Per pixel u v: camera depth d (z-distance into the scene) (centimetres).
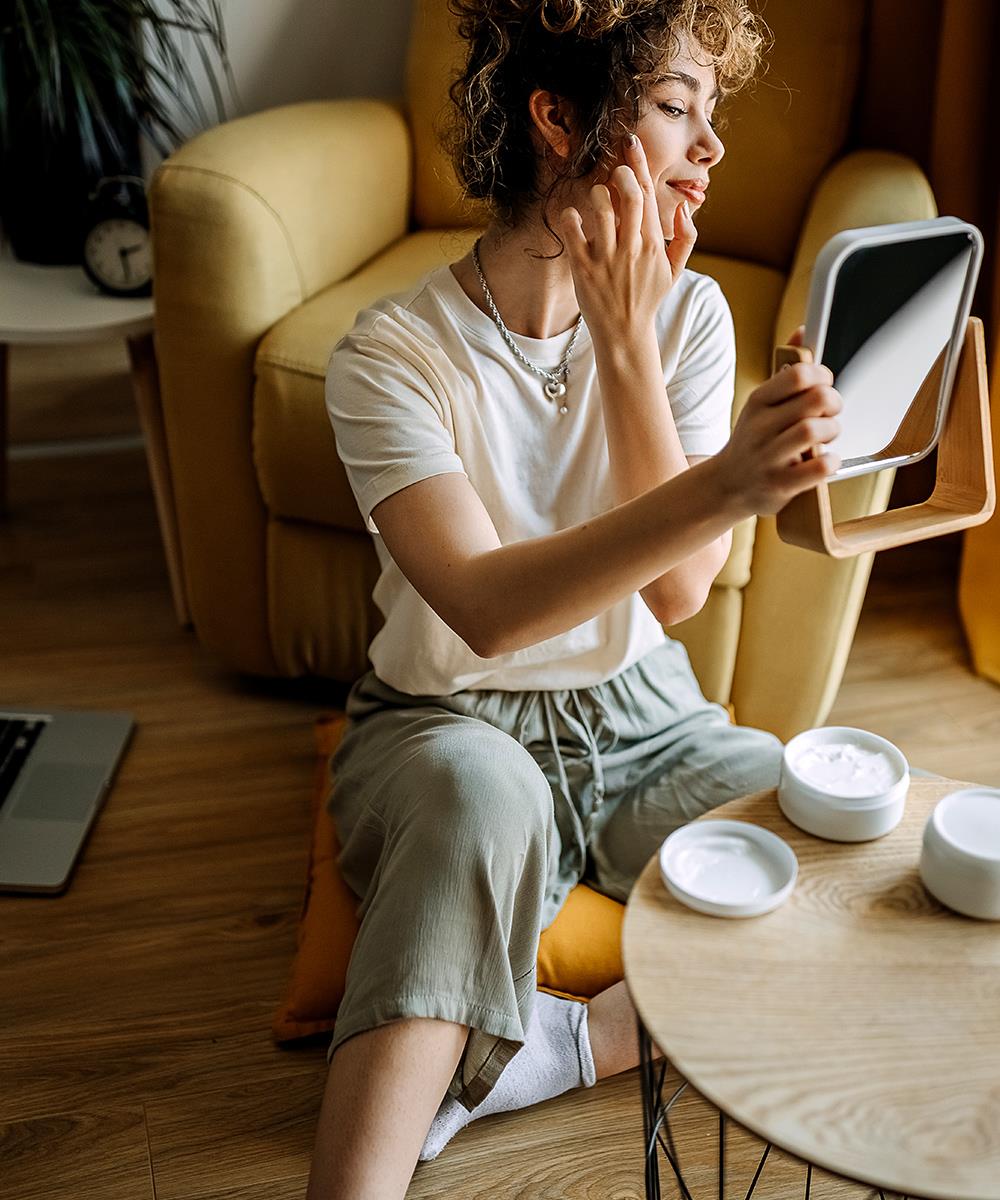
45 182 231
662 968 90
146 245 208
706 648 174
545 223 120
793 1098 81
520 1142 131
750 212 211
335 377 126
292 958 154
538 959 138
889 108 223
